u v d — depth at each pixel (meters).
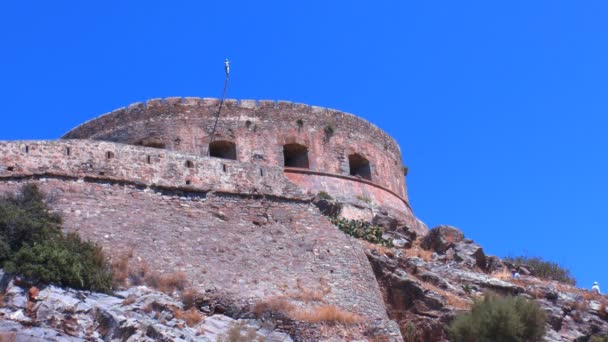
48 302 32.91
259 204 43.72
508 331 38.50
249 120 54.38
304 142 55.03
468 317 39.03
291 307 38.00
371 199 55.44
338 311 38.34
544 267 52.19
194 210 42.41
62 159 41.69
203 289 38.34
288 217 43.50
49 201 39.91
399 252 46.25
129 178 42.22
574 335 43.44
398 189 59.00
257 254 41.12
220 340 34.34
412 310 41.12
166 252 39.66
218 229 41.88
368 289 41.03
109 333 32.34
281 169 45.34
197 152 52.88
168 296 36.97
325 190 53.94
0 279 33.53
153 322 33.78
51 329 31.97
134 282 37.44
